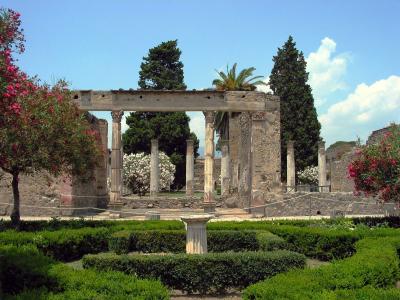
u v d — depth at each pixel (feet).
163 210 98.53
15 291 27.84
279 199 89.45
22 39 31.19
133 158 144.46
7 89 28.09
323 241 46.65
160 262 33.45
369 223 55.72
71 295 23.47
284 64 167.53
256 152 89.51
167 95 87.04
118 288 24.85
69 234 46.03
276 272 33.73
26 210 83.10
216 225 55.01
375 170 55.36
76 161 58.90
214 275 33.65
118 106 86.38
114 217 81.71
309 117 163.22
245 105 88.12
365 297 22.35
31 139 51.80
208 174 87.92
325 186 128.36
